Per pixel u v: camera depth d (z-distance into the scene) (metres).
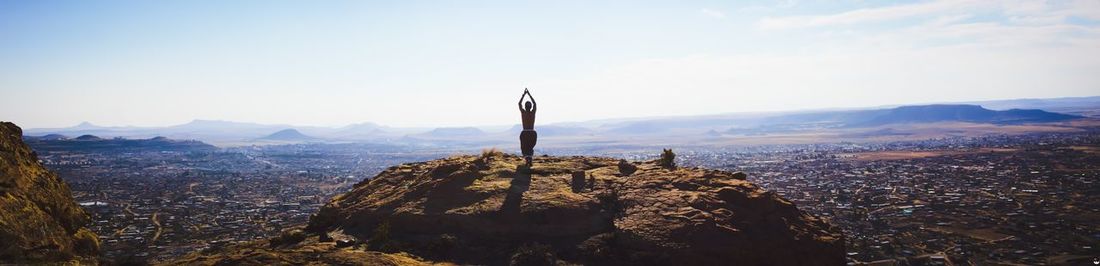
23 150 16.00
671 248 17.36
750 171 166.50
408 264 16.55
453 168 22.50
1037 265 57.41
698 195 19.38
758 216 19.02
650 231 17.89
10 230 13.32
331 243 19.17
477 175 22.06
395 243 18.36
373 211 20.80
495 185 21.02
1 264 12.72
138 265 16.61
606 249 17.62
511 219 19.14
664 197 19.58
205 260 16.16
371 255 16.67
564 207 19.33
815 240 18.70
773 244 18.06
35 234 13.96
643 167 23.39
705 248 17.41
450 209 19.91
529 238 18.59
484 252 18.12
